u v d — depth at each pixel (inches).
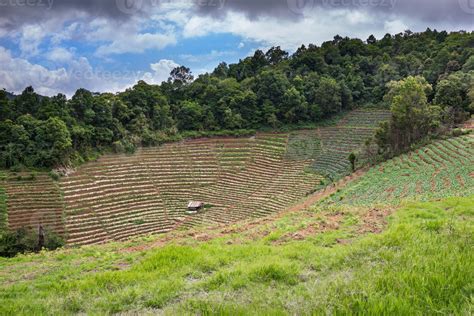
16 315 237.9
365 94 3452.3
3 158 2187.5
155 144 2908.5
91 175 2388.0
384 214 533.6
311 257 329.1
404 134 2288.4
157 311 227.5
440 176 1449.3
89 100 2753.4
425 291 177.6
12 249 1187.3
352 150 2701.8
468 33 4055.1
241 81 3922.2
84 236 1850.4
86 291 288.4
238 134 3159.5
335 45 4375.0
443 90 2632.9
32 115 2618.1
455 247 261.7
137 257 409.1
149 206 2260.1
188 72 3821.4
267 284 257.1
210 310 189.3
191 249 378.6
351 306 166.2
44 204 2012.8
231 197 2356.1
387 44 4441.4
